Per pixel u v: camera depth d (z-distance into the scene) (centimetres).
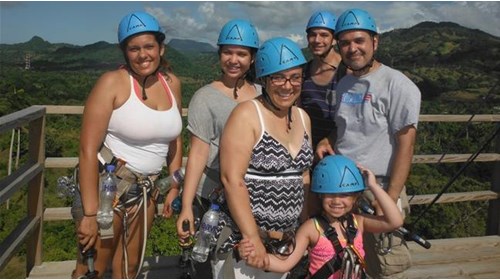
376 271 271
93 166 231
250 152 203
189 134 261
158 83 246
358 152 256
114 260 266
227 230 216
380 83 246
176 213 274
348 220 236
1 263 262
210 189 263
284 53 199
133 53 228
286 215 212
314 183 233
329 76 298
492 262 373
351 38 244
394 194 247
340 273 229
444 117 399
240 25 251
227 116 250
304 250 230
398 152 244
